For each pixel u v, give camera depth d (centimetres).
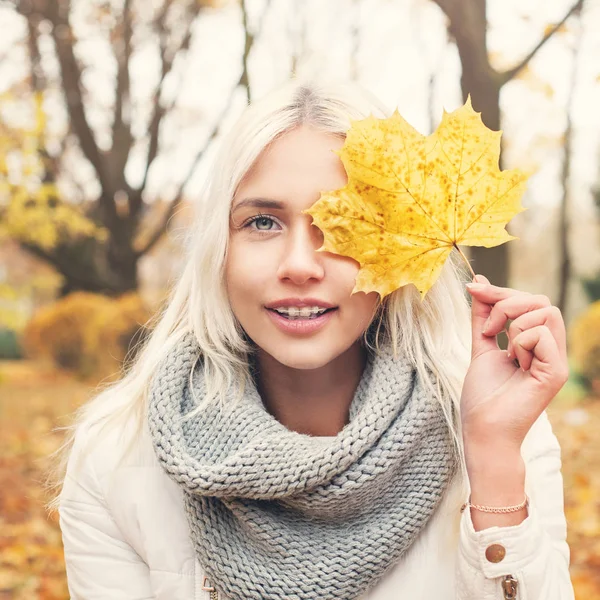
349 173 70
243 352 80
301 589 71
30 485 247
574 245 877
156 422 74
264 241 73
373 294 73
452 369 77
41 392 477
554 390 68
